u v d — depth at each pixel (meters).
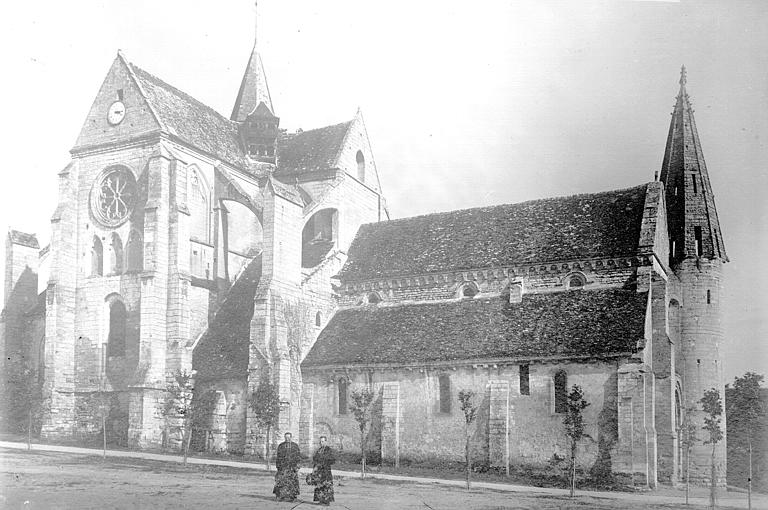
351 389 48.16
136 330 51.16
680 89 49.94
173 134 53.59
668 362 43.34
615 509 32.88
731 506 35.91
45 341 52.38
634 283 44.91
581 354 41.81
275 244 49.78
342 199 59.88
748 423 48.47
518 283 47.94
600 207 49.66
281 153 65.12
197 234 55.59
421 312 50.53
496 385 43.84
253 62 72.19
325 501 30.39
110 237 53.84
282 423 47.16
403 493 34.75
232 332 51.66
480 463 43.56
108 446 48.53
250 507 29.17
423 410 45.81
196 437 48.47
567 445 41.53
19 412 53.59
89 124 55.41
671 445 42.41
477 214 54.56
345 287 54.81
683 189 49.59
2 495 30.83
